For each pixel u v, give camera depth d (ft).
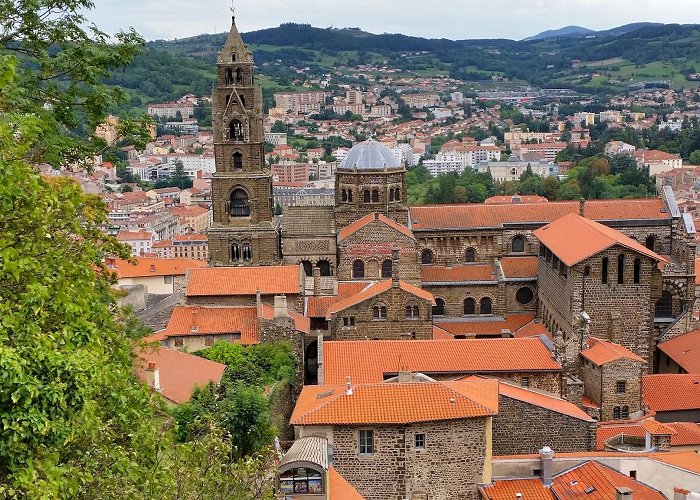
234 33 453.99
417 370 316.40
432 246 469.16
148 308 412.77
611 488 232.73
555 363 323.98
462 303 460.55
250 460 164.14
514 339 339.98
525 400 280.51
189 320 377.09
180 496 142.61
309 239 453.99
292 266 414.41
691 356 401.70
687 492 229.66
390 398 245.86
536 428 280.92
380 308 390.63
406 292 389.39
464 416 240.73
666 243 462.19
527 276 458.50
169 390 269.64
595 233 392.27
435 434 240.94
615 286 376.68
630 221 461.78
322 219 466.29
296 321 382.22
